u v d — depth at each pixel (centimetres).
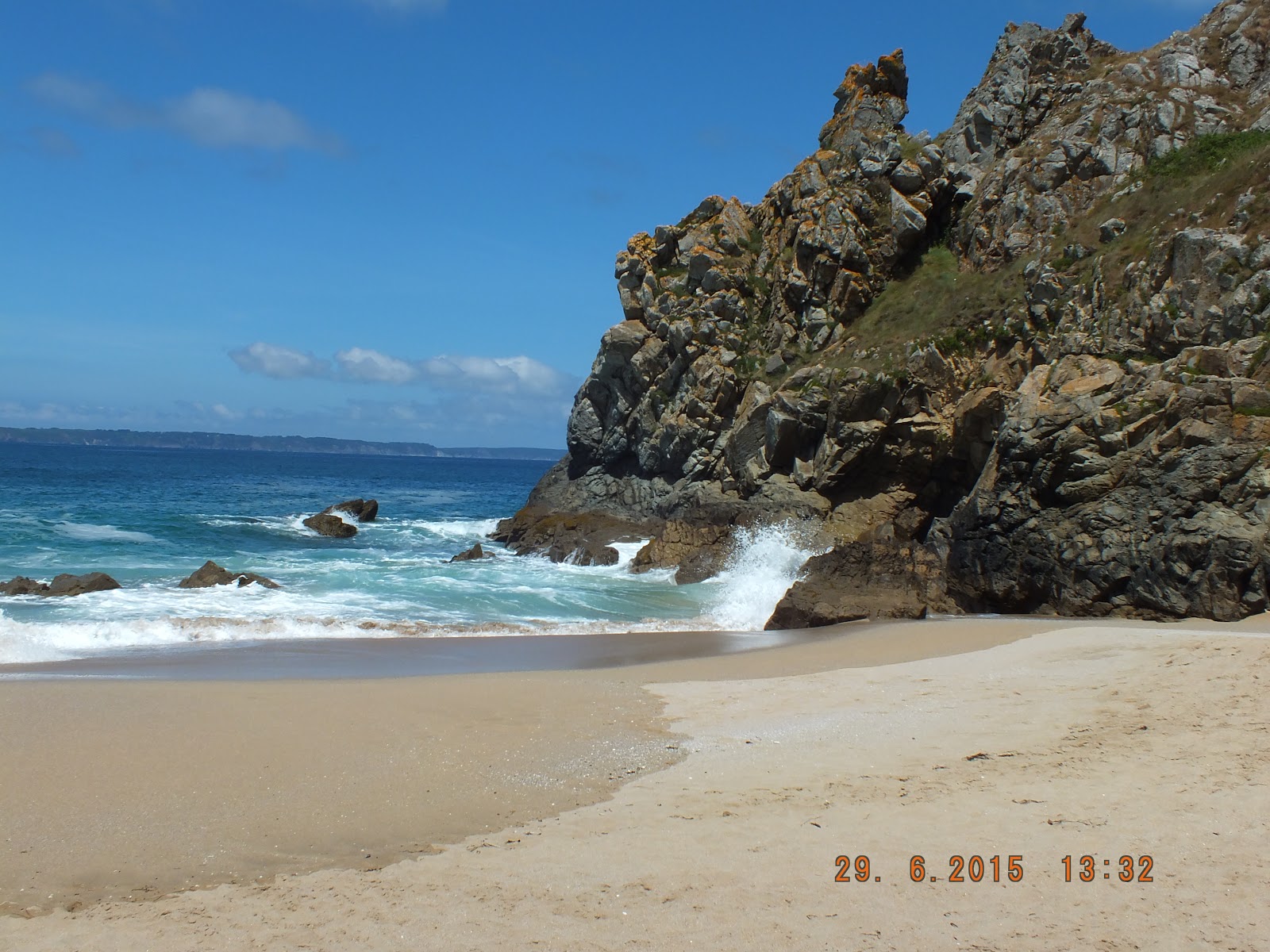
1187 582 2127
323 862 774
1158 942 615
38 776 966
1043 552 2434
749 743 1113
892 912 664
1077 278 3144
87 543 3678
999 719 1150
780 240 4284
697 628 2383
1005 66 4116
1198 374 2386
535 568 3397
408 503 7738
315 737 1128
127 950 631
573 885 718
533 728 1188
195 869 759
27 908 691
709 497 3772
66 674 1598
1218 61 3644
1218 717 1058
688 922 657
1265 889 668
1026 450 2500
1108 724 1078
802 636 2139
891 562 2625
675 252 4556
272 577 2942
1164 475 2245
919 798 877
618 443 4462
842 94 4612
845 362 3550
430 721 1216
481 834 832
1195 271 2712
